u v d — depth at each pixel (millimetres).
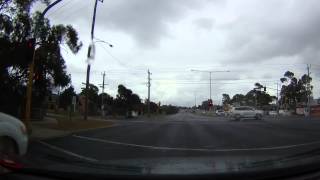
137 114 105188
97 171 3445
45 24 36406
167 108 171625
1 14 32938
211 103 123688
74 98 46000
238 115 57281
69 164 3840
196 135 27719
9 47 34094
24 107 41719
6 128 10625
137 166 3869
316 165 4078
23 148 11070
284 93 148000
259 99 161000
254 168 3684
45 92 42125
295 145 20625
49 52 38156
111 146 21062
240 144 21328
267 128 35906
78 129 35219
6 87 37344
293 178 3855
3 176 3496
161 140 24141
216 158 4836
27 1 32406
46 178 3389
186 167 3803
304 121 50469
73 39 39125
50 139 25641
